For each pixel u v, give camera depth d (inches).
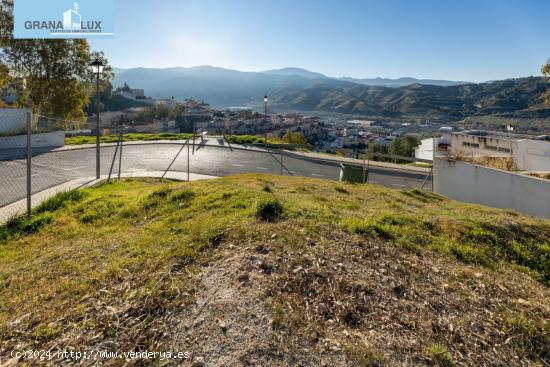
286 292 132.5
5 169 546.9
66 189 425.1
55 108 1017.5
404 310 128.6
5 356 107.0
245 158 818.8
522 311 138.6
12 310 136.9
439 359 103.8
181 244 180.5
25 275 170.9
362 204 317.1
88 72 1037.8
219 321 114.2
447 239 220.1
